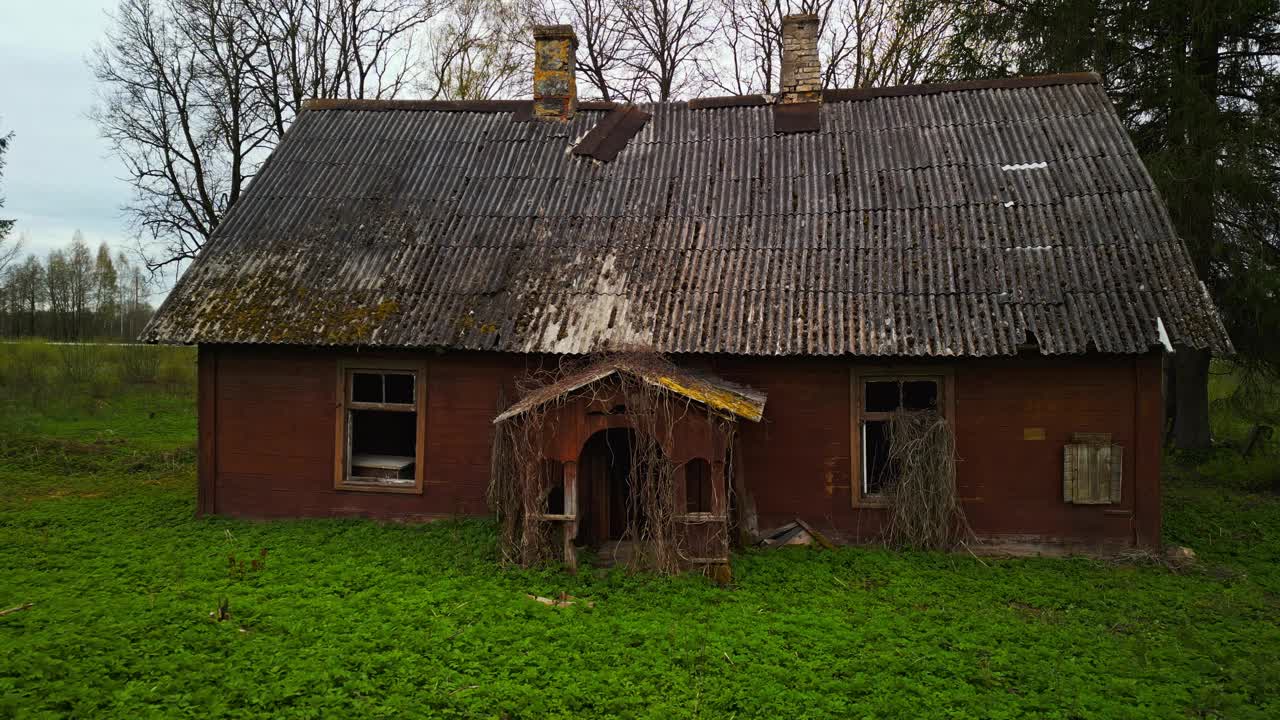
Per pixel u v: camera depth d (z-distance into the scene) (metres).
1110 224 11.80
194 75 26.16
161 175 26.81
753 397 10.79
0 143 24.06
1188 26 17.00
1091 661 7.80
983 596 9.56
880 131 14.42
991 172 13.05
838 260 12.20
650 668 7.53
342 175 14.88
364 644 7.89
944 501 11.25
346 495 12.92
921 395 12.98
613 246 13.05
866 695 7.07
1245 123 16.72
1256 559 11.28
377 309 12.39
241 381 13.12
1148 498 11.06
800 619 8.69
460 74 29.84
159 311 12.72
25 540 11.67
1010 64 19.25
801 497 11.82
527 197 14.17
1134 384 11.08
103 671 7.22
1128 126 17.97
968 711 6.81
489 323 12.07
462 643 8.00
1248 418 19.39
